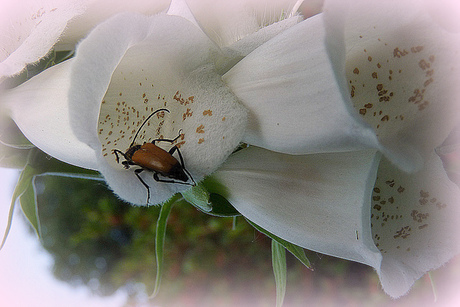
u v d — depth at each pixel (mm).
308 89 124
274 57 129
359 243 132
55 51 157
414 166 125
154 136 136
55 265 685
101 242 684
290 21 143
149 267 639
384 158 137
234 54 137
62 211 685
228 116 132
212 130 132
